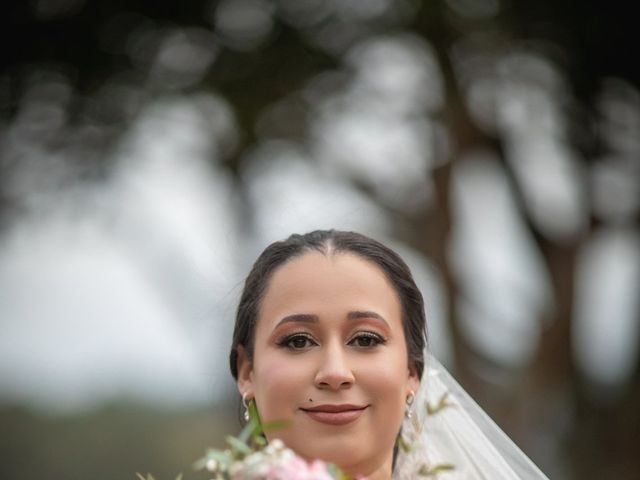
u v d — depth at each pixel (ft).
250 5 53.72
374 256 14.52
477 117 53.47
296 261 14.34
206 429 44.47
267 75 53.06
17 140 55.01
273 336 14.01
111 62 54.29
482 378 52.13
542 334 53.83
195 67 53.57
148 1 53.16
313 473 11.84
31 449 83.46
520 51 52.80
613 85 52.90
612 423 53.01
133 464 79.51
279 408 13.73
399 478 15.37
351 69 53.21
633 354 53.62
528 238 55.01
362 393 13.73
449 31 52.42
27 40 53.98
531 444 52.01
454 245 53.06
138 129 54.13
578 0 51.52
